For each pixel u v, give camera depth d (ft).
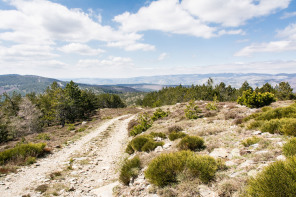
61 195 19.99
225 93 195.31
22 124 109.19
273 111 36.76
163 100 271.69
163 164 18.19
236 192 12.44
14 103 149.07
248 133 29.14
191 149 26.20
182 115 74.49
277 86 155.22
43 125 148.15
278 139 21.74
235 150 21.53
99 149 49.26
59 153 44.24
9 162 32.94
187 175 16.66
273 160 15.67
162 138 42.09
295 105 39.73
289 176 10.25
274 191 10.12
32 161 34.76
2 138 87.04
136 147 36.60
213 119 51.16
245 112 54.03
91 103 211.41
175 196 14.92
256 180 11.28
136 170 22.31
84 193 20.76
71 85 144.56
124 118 134.92
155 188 17.13
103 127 94.32
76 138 65.05
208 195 13.52
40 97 166.81
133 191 17.97
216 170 16.85
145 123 68.80
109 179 26.17
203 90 203.41
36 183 23.82
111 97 326.65
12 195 19.79
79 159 38.68
